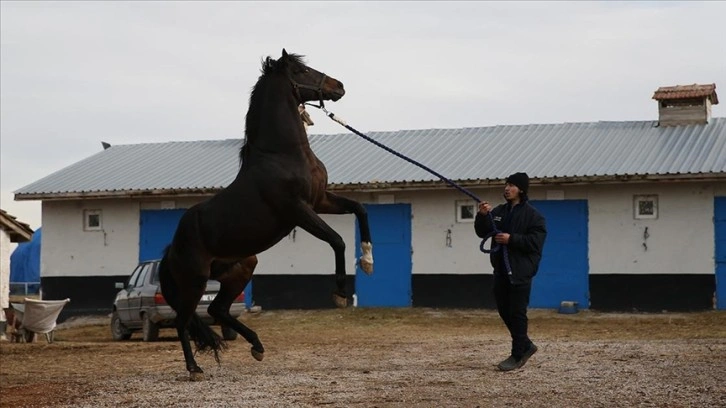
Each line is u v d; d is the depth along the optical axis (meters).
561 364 11.85
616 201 25.98
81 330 27.33
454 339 18.56
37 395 10.79
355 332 22.03
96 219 31.05
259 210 10.61
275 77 10.97
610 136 29.22
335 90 11.20
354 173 28.62
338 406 9.00
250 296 29.17
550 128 31.39
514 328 11.19
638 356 12.79
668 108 29.52
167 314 19.92
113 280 30.69
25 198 30.52
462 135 31.91
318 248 28.67
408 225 28.02
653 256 25.59
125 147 36.47
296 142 10.75
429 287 27.72
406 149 30.81
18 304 20.88
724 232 24.94
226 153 33.72
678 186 25.41
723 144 26.77
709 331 20.25
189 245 11.01
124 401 9.90
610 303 25.94
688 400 8.84
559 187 26.53
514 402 8.93
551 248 26.56
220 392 10.22
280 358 14.37
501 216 11.26
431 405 8.91
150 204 30.44
